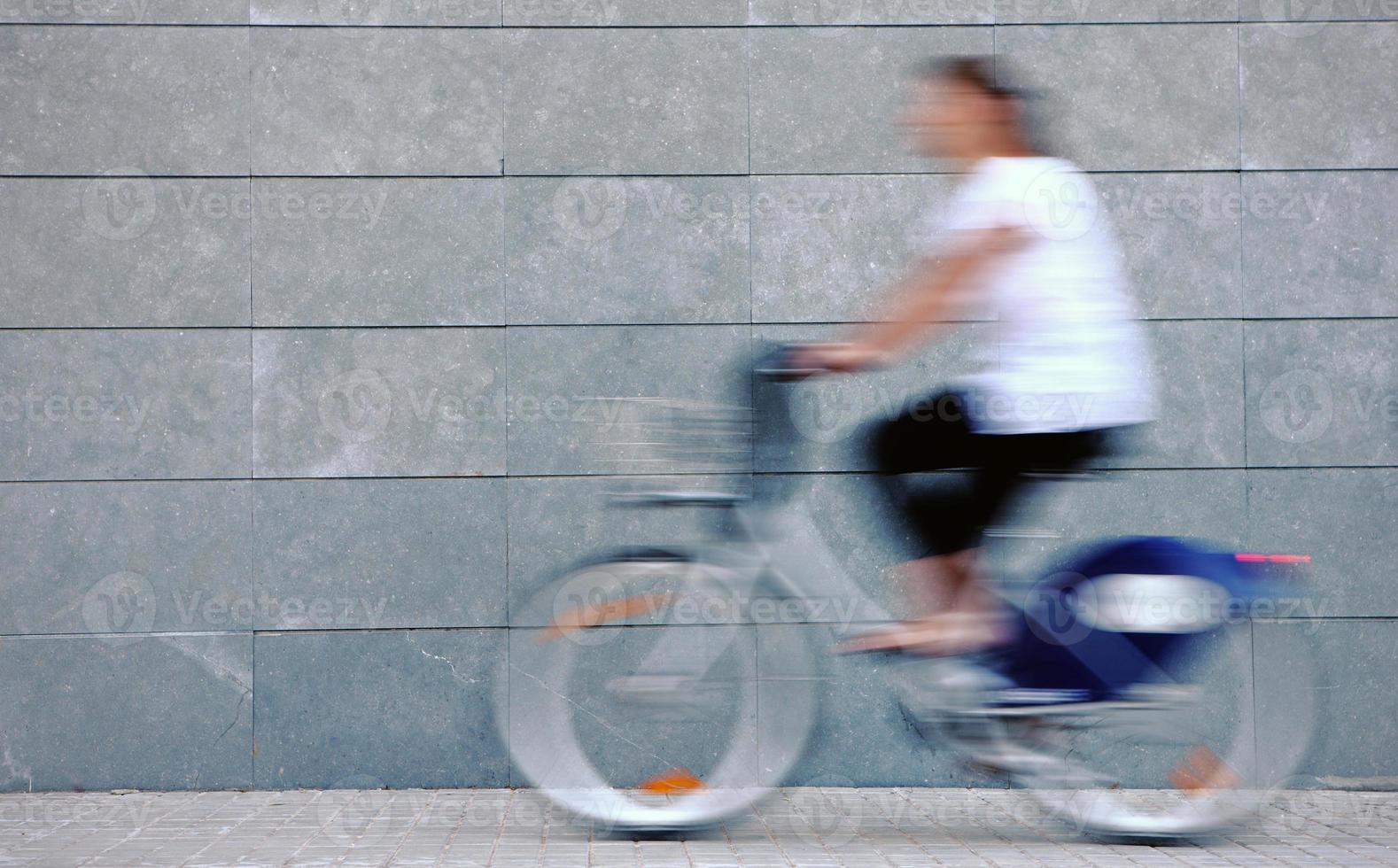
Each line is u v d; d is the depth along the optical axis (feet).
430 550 18.61
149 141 18.71
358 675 18.49
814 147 18.94
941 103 14.35
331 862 13.42
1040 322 13.84
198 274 18.69
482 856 13.71
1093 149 19.01
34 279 18.57
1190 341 18.97
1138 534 18.74
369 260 18.78
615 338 18.83
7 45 18.61
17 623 18.37
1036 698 13.73
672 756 14.87
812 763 18.33
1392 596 18.79
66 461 18.49
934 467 14.03
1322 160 18.92
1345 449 18.92
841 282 18.86
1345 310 18.99
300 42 18.83
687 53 18.97
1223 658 13.93
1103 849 14.10
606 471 18.71
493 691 18.53
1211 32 19.06
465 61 18.89
